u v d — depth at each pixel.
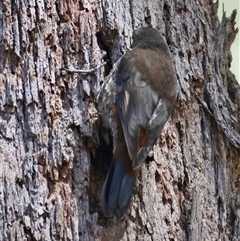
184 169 9.22
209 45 9.95
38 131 8.13
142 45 8.93
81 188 8.22
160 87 8.59
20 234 7.82
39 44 8.34
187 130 9.37
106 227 8.40
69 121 8.29
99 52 8.63
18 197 7.89
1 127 8.05
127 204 8.01
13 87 8.16
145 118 8.34
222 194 9.58
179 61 9.50
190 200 9.16
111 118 8.39
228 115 9.95
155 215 8.74
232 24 10.78
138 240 8.59
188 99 9.43
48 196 8.03
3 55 8.23
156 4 9.38
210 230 9.29
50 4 8.45
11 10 8.30
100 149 8.62
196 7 9.97
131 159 7.94
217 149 9.73
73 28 8.53
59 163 8.12
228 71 10.71
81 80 8.47
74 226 8.03
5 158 7.96
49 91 8.27
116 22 8.85
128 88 8.46
